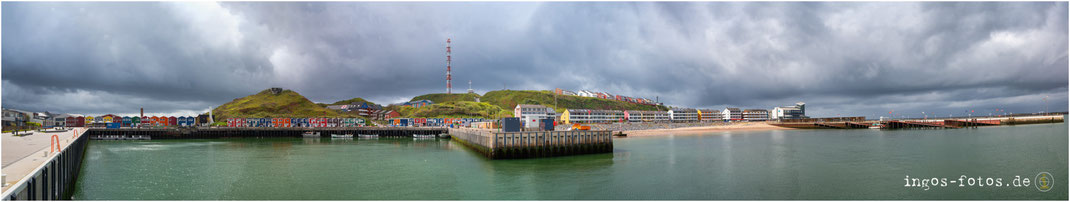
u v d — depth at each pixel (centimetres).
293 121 15300
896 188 4006
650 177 4594
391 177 4734
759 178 4528
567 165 5450
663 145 8675
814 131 15688
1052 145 7881
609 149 6694
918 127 17775
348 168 5441
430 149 8306
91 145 9700
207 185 4356
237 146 9425
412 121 16150
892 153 6688
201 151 8025
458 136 10562
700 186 4134
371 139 12444
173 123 15212
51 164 2975
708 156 6425
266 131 13912
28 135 7825
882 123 17712
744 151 7225
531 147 6166
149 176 4891
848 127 18500
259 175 4931
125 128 13238
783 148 7812
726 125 19162
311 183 4431
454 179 4569
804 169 5084
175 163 6028
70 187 4047
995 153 6569
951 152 6775
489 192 3931
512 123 6650
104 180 4662
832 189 3988
